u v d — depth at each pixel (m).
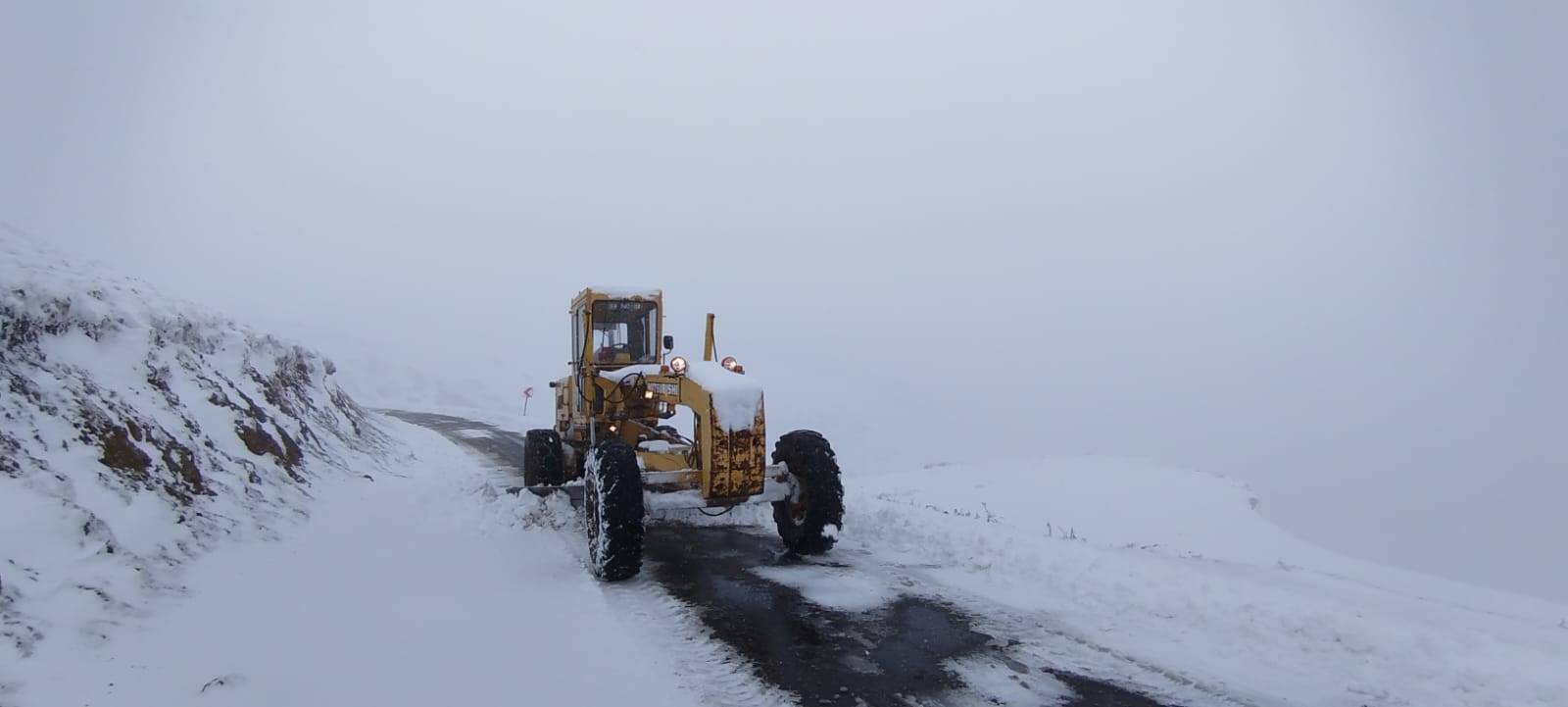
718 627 5.01
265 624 4.58
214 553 5.48
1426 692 4.09
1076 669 4.39
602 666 4.36
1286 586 6.18
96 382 6.10
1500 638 4.89
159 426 6.29
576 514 8.24
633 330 8.74
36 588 4.09
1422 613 5.43
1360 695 4.07
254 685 3.84
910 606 5.46
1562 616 7.71
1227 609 5.21
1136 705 3.96
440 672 4.18
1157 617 5.23
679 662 4.44
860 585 5.94
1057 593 5.75
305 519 6.95
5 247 6.80
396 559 6.24
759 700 3.98
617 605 5.43
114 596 4.36
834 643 4.75
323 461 9.11
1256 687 4.15
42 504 4.62
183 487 5.95
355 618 4.85
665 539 7.55
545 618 5.11
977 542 7.14
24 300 5.92
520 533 7.46
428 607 5.17
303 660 4.18
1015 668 4.40
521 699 3.92
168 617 4.41
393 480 9.92
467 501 8.81
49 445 5.14
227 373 8.41
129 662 3.87
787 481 6.89
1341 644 4.66
